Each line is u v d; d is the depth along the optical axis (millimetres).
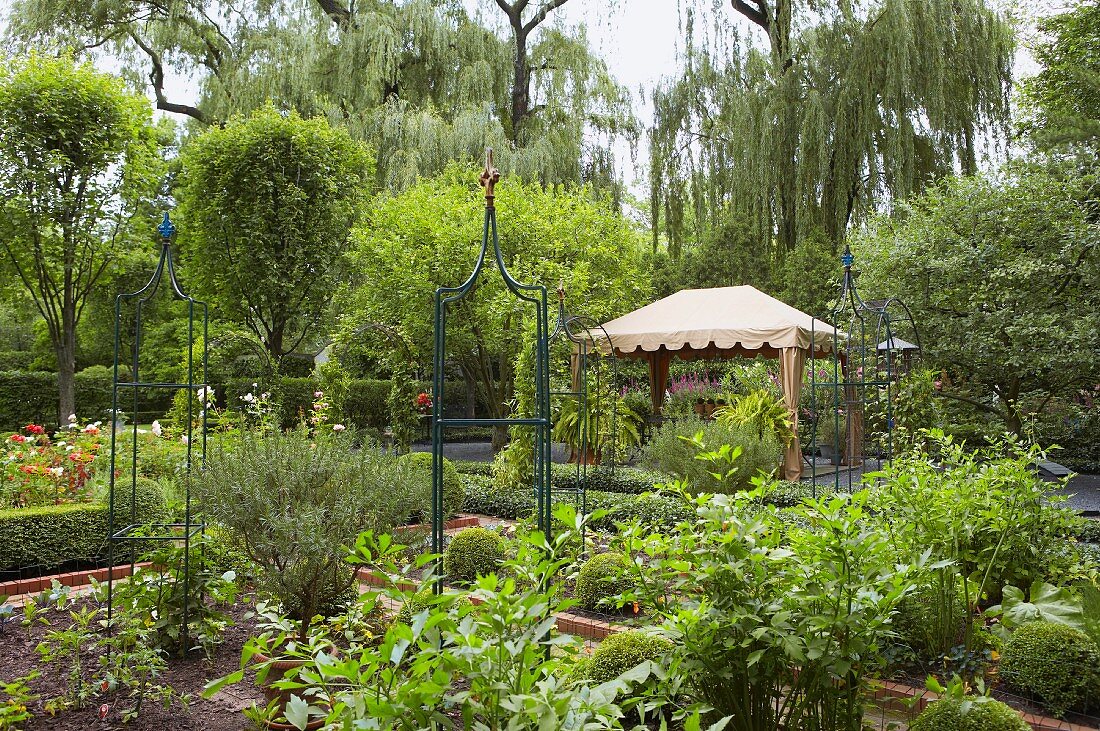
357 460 3863
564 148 16000
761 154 15273
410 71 16516
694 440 2549
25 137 11648
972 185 10836
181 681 3479
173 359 17250
